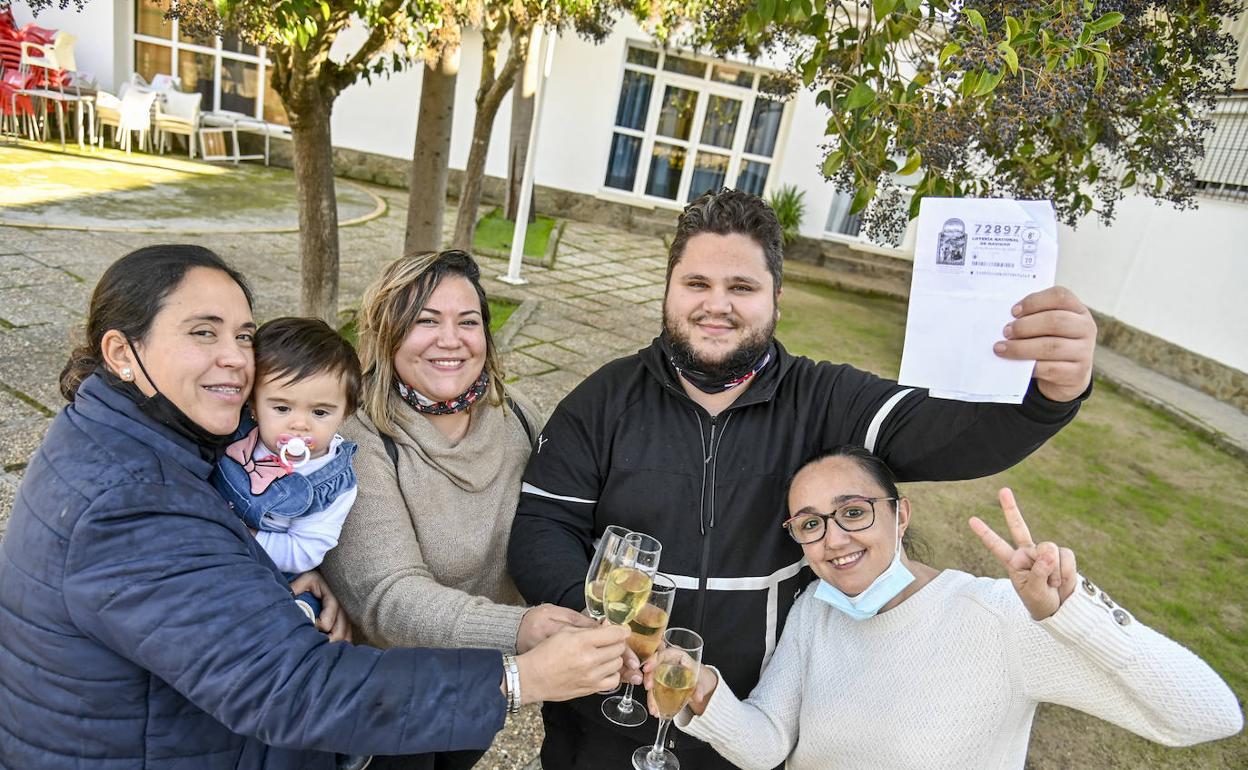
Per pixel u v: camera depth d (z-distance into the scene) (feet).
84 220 24.66
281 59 14.33
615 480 5.55
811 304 32.94
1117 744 9.44
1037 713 9.86
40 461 3.54
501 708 3.58
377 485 5.17
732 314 5.08
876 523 4.89
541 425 6.65
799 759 5.30
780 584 5.53
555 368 18.98
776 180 42.01
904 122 7.14
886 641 4.93
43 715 3.42
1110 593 12.93
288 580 5.05
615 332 22.93
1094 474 18.13
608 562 4.59
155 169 35.42
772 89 12.93
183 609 3.21
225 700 3.20
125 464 3.41
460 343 5.23
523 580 5.33
